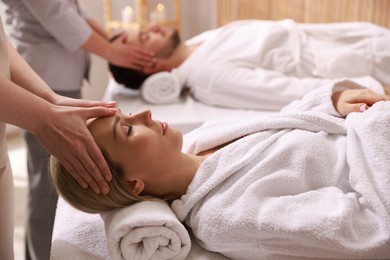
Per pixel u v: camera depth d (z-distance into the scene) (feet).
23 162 9.45
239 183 3.21
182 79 6.77
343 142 3.48
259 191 3.14
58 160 3.19
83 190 3.28
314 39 6.82
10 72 3.64
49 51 6.19
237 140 3.71
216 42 6.85
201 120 5.92
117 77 7.20
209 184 3.29
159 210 3.16
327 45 6.68
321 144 3.39
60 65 6.27
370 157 3.15
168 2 10.88
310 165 3.31
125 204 3.30
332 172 3.31
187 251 3.20
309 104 4.10
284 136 3.52
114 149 3.26
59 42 6.22
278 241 2.97
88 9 10.87
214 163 3.41
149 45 6.97
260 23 7.17
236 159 3.42
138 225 3.01
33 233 6.31
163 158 3.36
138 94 7.21
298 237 2.87
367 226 2.91
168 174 3.41
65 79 6.36
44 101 3.02
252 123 3.75
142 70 7.00
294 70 6.59
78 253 3.34
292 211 2.98
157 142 3.33
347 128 3.49
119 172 3.28
